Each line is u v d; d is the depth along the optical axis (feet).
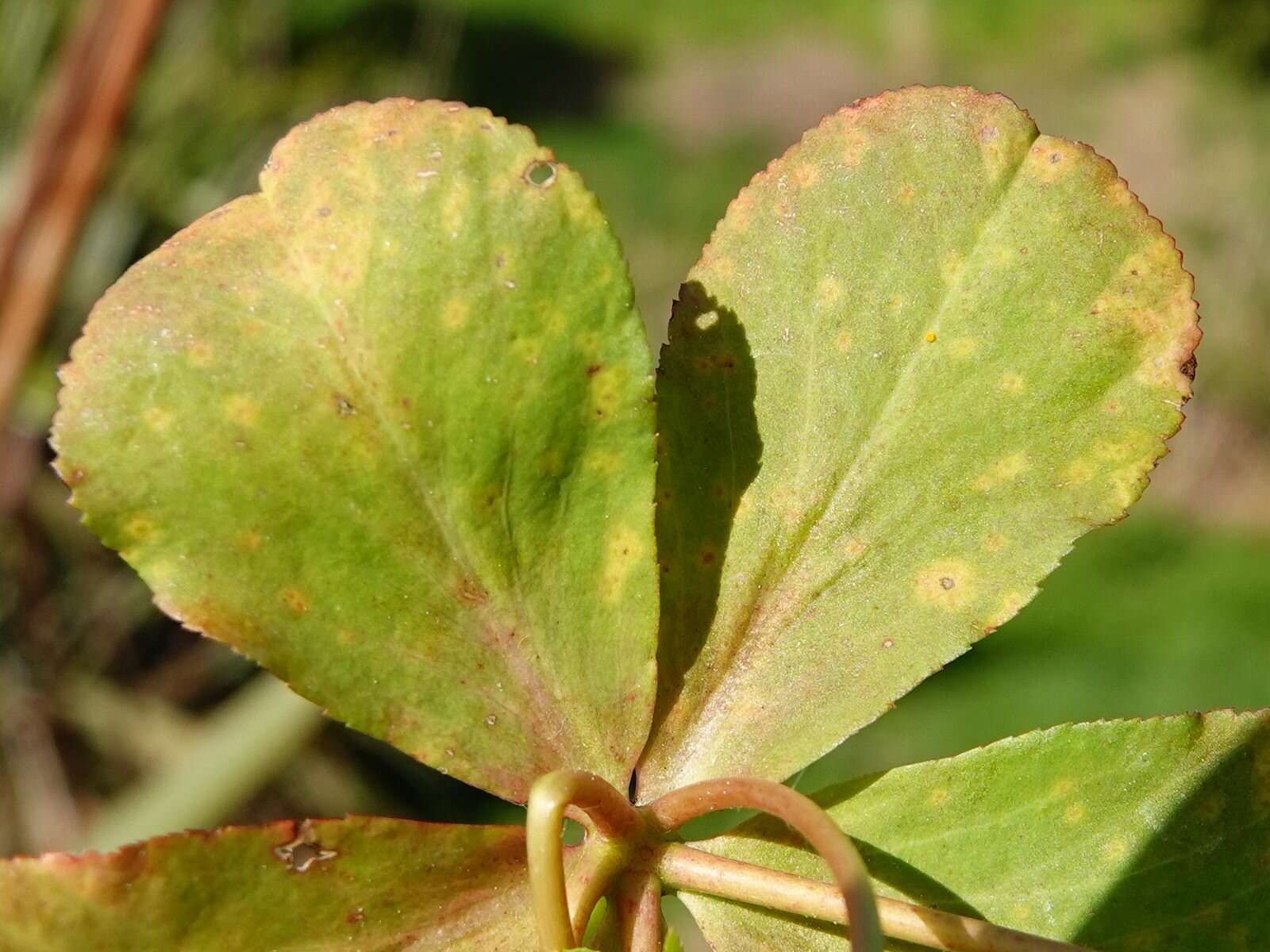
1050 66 2.35
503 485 0.32
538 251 0.32
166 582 0.31
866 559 0.33
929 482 0.33
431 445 0.32
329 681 0.31
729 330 0.33
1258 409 1.54
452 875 0.31
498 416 0.32
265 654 0.31
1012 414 0.33
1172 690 1.27
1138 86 2.20
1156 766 0.32
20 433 0.89
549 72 2.35
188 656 1.02
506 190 0.32
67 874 0.30
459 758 0.32
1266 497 1.50
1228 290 1.61
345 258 0.32
